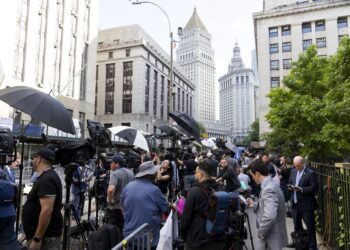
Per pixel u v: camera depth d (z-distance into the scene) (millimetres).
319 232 7309
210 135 131375
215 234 3400
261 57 52438
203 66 131750
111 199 5320
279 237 3984
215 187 3779
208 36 134875
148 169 4324
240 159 16141
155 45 74312
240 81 167500
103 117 65688
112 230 3443
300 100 13203
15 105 4020
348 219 4828
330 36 49094
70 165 4480
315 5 50094
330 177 6109
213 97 139625
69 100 38031
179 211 4645
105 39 69438
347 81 9477
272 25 52531
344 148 10172
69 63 38625
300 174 6211
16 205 4176
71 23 39406
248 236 6398
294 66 17797
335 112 9812
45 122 4020
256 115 163500
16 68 28953
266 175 4250
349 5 48438
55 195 3539
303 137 13109
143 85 64750
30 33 30609
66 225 4473
